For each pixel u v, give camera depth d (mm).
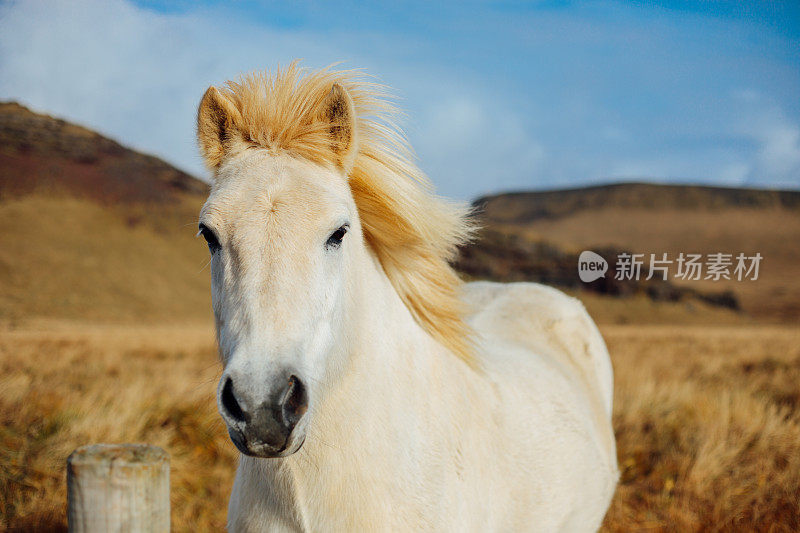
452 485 1615
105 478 1443
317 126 1548
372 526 1473
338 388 1469
